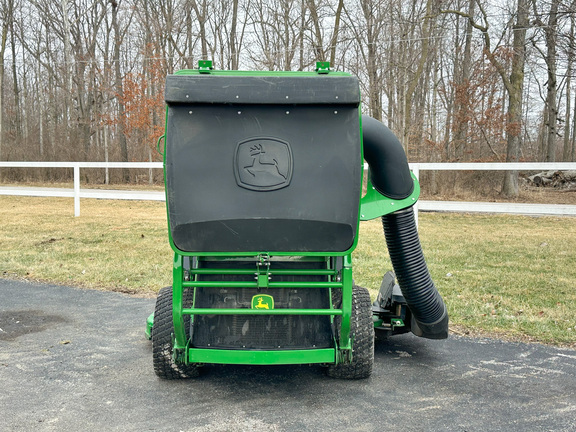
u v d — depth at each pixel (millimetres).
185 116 3357
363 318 4031
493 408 3691
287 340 3826
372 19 28156
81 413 3588
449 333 5352
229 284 3584
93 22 35500
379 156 4176
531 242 10320
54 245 10133
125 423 3447
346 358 3781
